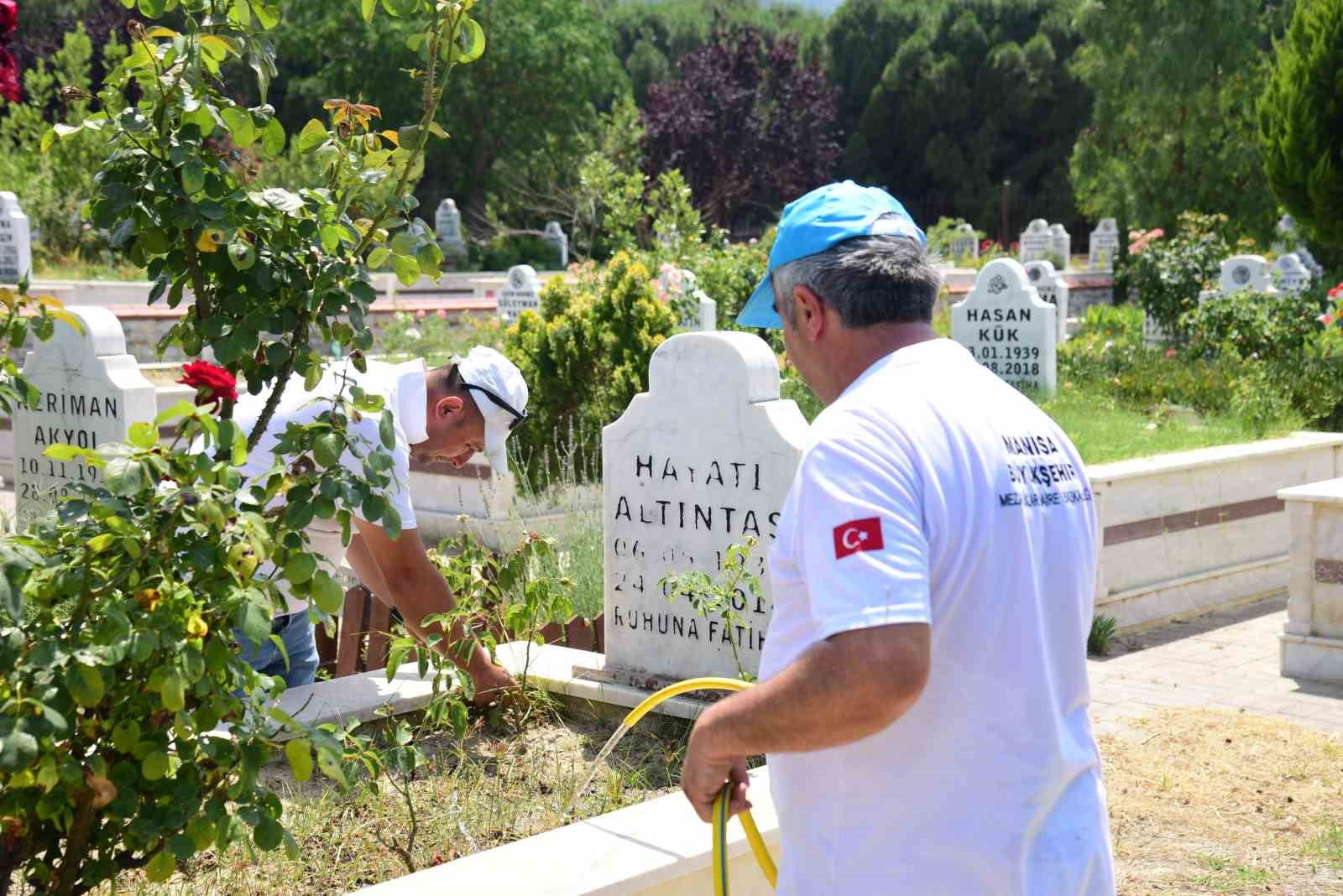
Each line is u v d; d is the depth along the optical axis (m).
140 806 2.33
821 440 1.81
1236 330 14.66
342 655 5.30
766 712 1.72
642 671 4.66
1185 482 8.09
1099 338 16.55
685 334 4.50
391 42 45.03
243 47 2.73
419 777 3.88
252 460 3.75
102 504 2.17
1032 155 62.78
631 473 4.70
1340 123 15.43
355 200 3.05
